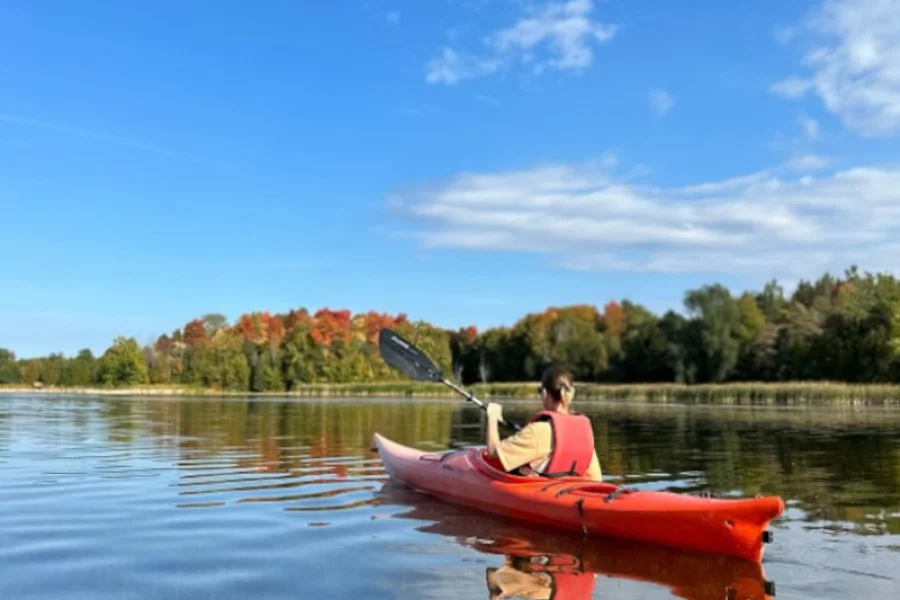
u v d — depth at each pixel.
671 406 31.17
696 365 59.72
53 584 3.69
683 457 9.46
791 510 5.64
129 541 4.61
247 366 67.00
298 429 14.63
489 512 5.54
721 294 58.81
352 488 6.74
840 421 18.08
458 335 89.25
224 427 15.20
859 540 4.61
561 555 4.26
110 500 6.05
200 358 69.94
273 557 4.21
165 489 6.62
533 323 76.94
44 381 77.56
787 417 20.42
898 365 43.16
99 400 39.81
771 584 3.65
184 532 4.87
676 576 3.80
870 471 7.96
